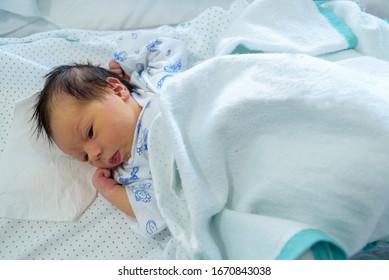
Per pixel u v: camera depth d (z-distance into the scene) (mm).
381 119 635
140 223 860
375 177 623
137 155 879
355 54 980
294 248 590
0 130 1021
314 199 655
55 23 1187
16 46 1120
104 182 918
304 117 697
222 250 731
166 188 786
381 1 1133
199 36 1116
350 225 637
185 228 755
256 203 714
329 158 658
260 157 729
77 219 937
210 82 787
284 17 1014
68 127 859
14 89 1057
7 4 1125
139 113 907
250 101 713
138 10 1176
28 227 926
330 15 1036
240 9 1114
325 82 689
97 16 1178
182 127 752
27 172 957
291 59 753
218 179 729
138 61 1041
